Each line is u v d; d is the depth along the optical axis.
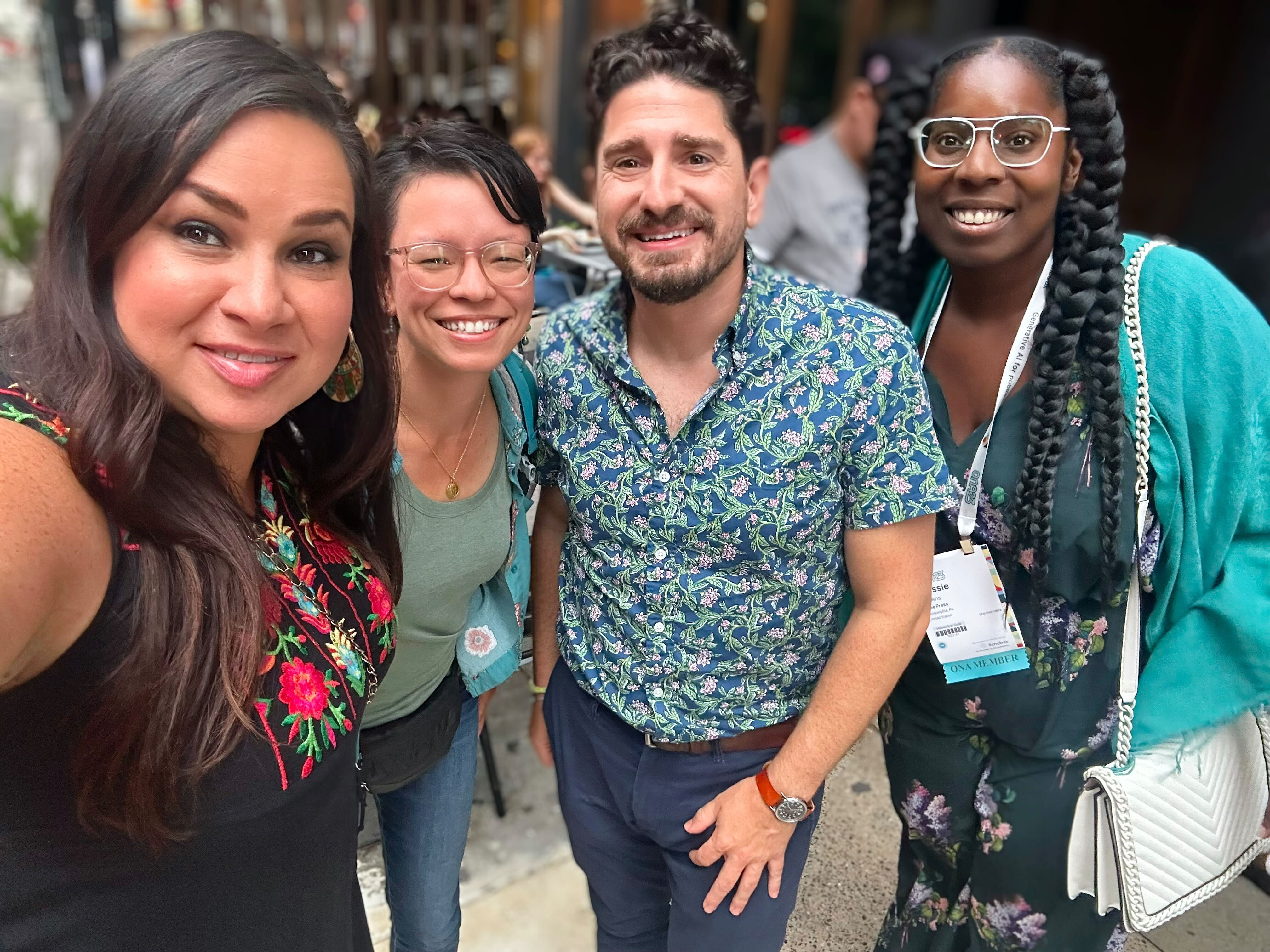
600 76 1.27
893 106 1.63
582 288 2.06
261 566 0.86
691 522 1.21
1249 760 1.30
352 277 0.92
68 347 0.72
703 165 1.16
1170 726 1.26
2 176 6.35
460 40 4.76
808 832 1.38
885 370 1.16
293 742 0.84
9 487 0.65
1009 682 1.35
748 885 1.28
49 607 0.67
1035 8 3.99
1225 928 1.81
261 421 0.79
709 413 1.19
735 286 1.21
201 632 0.76
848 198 2.85
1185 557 1.24
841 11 4.61
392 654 1.05
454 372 1.24
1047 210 1.21
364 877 1.99
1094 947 1.42
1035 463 1.23
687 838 1.34
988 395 1.33
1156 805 1.26
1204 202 3.39
